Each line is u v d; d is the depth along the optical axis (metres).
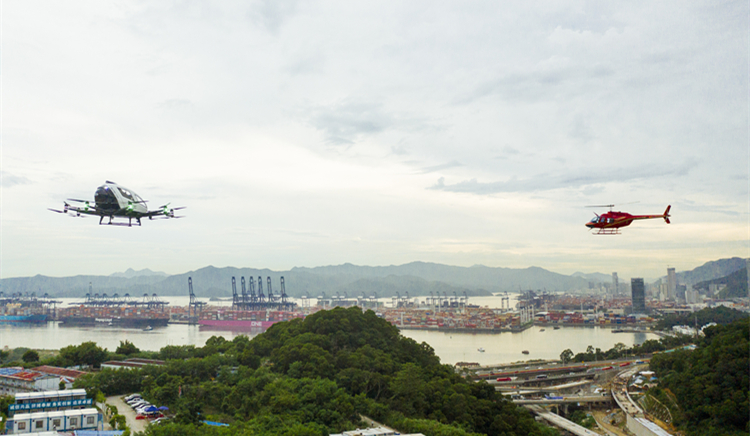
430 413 180.00
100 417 139.00
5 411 142.12
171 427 126.31
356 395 176.25
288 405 151.88
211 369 198.38
